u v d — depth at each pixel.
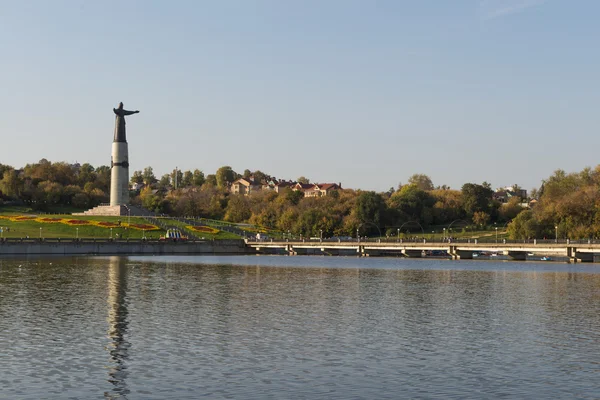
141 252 181.12
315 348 45.34
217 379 37.25
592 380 37.53
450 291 83.44
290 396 34.28
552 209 186.38
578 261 154.12
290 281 97.00
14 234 193.50
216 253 199.25
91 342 46.53
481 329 53.25
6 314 58.78
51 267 118.12
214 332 50.91
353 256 198.00
